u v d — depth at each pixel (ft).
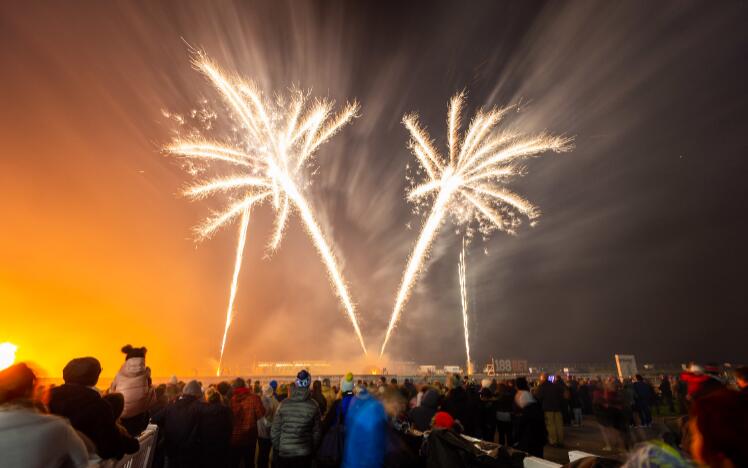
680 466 5.19
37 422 7.53
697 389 13.88
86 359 11.35
